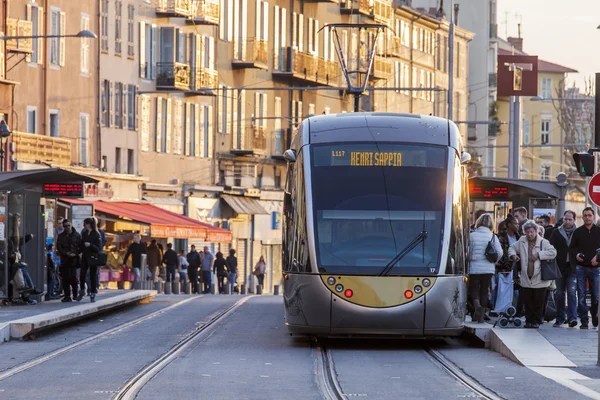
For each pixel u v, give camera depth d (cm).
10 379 2302
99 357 2719
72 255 4381
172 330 3497
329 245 3002
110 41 7662
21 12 6650
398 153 3092
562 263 3266
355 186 3050
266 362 2647
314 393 2114
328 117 3222
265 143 9625
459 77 14075
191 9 8475
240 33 9262
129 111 7950
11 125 6525
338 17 10912
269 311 4419
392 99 12088
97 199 7256
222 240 7725
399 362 2705
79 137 7275
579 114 17525
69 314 3559
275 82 9838
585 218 3206
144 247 6662
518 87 8719
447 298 2981
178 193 8444
